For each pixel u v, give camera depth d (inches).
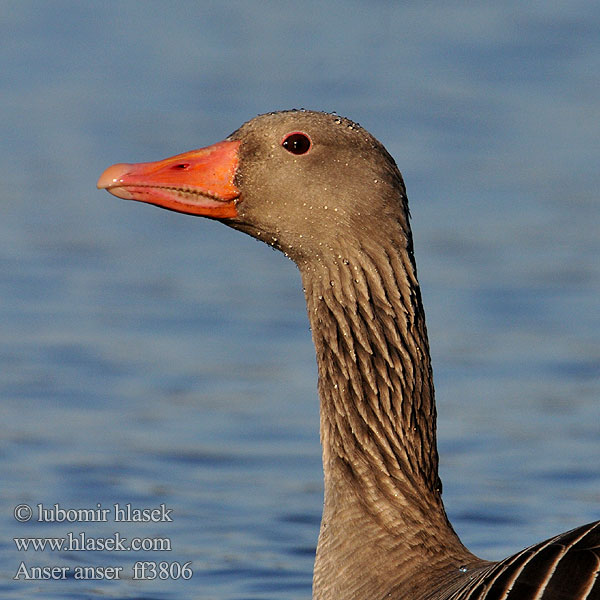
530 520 536.4
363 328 390.6
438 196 1020.5
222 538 526.6
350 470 387.5
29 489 570.3
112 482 580.4
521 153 1115.3
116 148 1112.2
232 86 1284.4
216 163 408.8
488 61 1357.0
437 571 366.9
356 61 1359.5
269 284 882.1
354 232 392.2
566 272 873.5
